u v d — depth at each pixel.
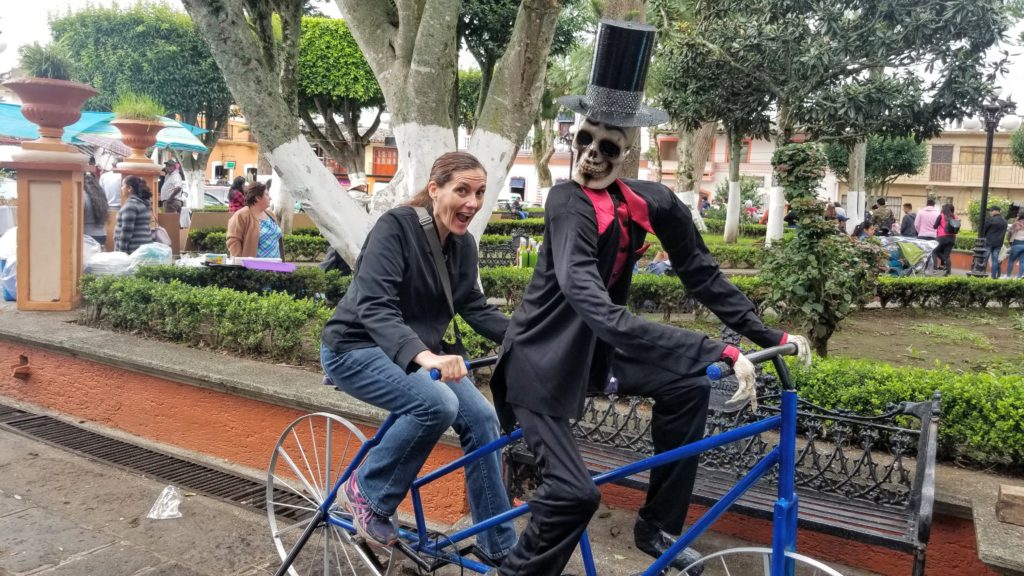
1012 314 10.76
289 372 4.91
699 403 2.65
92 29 22.48
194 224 16.34
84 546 3.74
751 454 3.53
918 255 13.61
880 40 9.34
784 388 2.35
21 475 4.63
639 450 3.68
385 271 2.77
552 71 22.44
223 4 4.94
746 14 10.38
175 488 4.45
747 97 10.97
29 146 6.93
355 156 21.31
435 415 2.79
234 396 4.82
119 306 6.16
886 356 7.20
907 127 10.31
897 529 2.93
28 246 6.92
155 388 5.24
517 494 3.69
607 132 2.37
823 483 3.31
